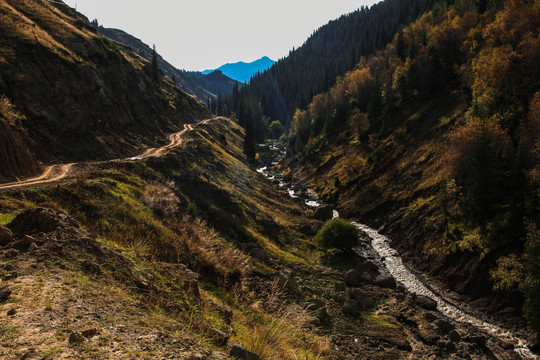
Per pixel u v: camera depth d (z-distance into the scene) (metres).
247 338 6.31
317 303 24.06
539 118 30.09
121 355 3.71
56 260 6.77
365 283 31.11
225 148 87.50
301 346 7.49
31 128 32.06
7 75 32.75
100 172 27.05
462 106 54.44
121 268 7.38
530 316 21.34
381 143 69.88
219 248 23.52
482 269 28.70
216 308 8.22
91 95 44.44
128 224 19.08
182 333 5.16
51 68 38.69
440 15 97.94
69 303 5.10
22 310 4.55
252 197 51.72
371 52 162.62
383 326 22.47
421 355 19.52
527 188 28.20
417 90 76.31
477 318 25.47
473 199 32.84
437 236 37.00
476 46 58.66
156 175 34.34
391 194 53.53
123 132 49.62
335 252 39.38
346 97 111.69
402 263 37.75
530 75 37.78
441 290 30.52
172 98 102.75
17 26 39.56
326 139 102.25
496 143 33.84
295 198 66.69
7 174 21.12
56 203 17.94
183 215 27.20
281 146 154.62
